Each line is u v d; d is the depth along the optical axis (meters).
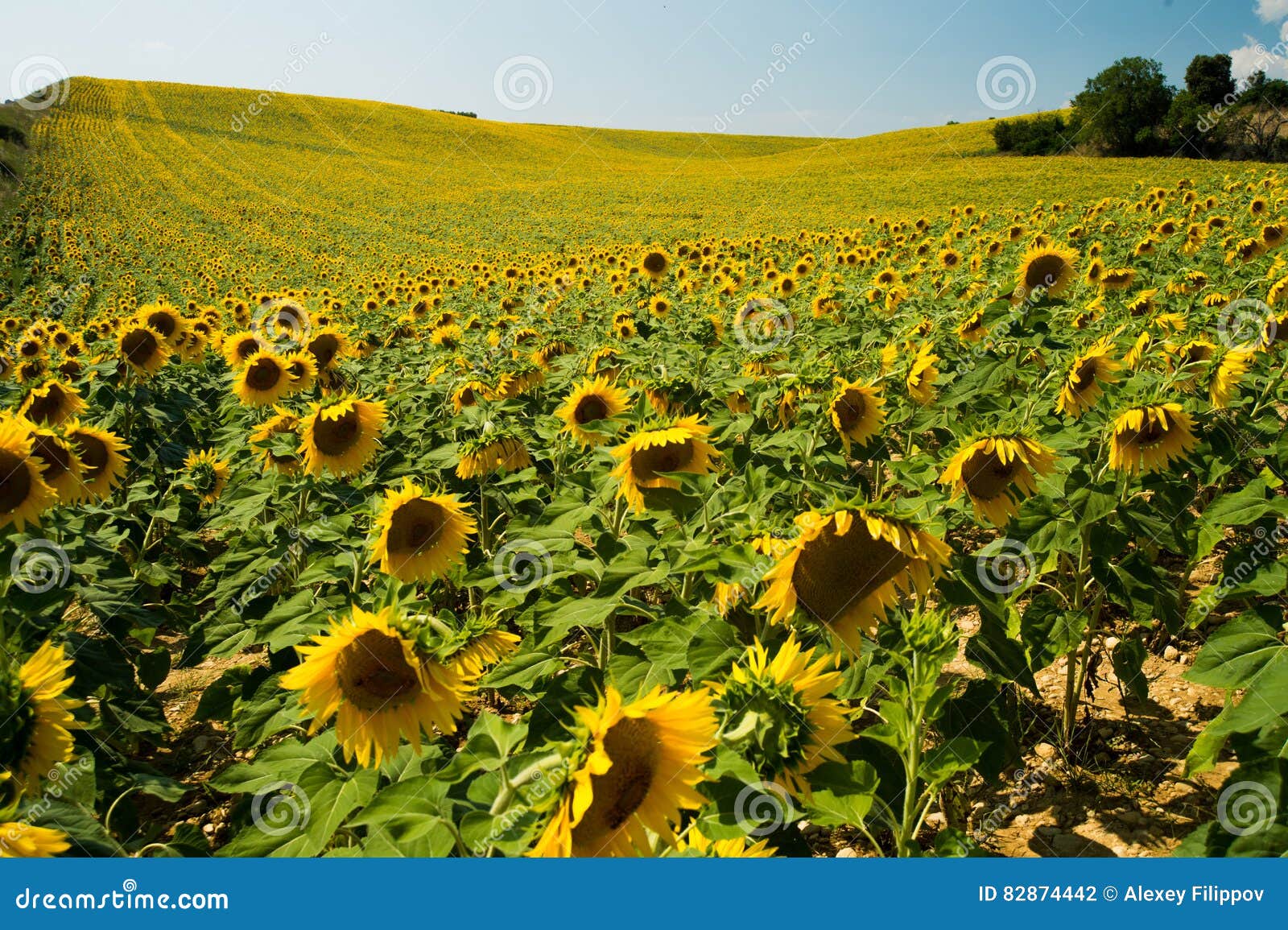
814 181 60.91
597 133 113.12
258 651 5.63
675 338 9.45
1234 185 22.70
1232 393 4.84
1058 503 3.73
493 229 48.25
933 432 7.33
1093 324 8.11
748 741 2.19
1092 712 4.20
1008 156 69.38
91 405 7.79
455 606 5.62
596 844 2.00
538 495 5.55
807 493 4.18
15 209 53.03
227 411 8.20
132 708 3.91
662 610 3.17
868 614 2.88
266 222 52.00
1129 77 62.94
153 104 97.12
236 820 3.12
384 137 93.25
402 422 6.70
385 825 2.34
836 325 9.45
